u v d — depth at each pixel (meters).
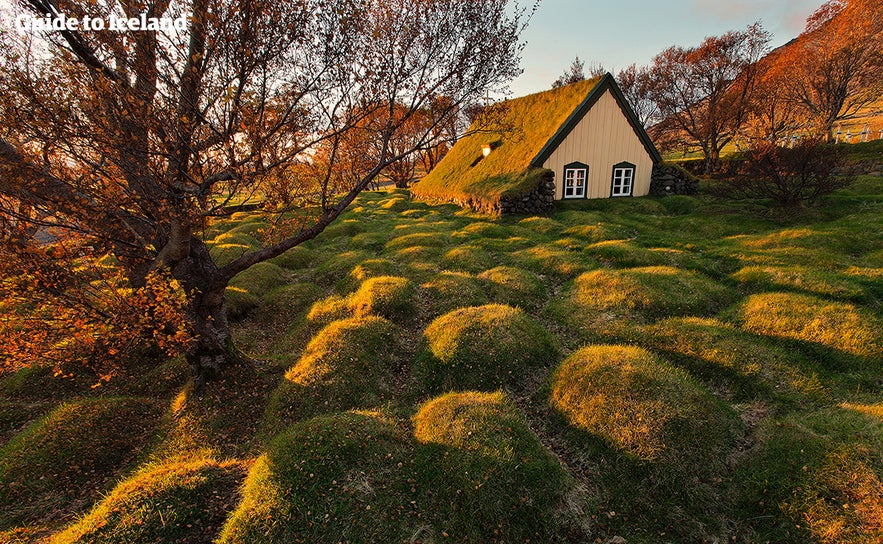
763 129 26.58
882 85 31.41
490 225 20.33
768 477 5.37
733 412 6.63
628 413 6.41
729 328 8.95
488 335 9.05
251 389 8.24
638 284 11.30
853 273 10.96
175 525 5.17
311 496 5.38
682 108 38.03
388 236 20.78
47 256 5.44
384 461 6.00
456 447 6.00
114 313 6.04
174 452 6.87
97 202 5.78
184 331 6.72
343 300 12.32
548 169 23.12
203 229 7.36
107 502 5.51
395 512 5.26
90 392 9.01
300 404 7.63
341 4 6.45
